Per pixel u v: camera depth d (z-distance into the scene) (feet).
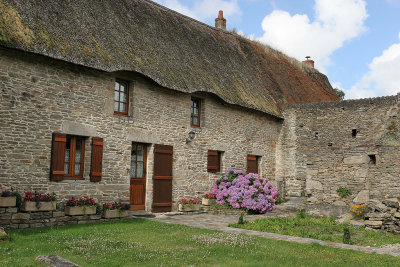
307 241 23.58
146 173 37.78
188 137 41.68
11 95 27.55
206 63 46.73
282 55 71.41
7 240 21.04
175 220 33.37
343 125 49.96
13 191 27.27
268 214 39.65
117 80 35.53
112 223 30.07
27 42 26.91
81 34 32.04
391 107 45.42
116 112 35.01
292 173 53.88
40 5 30.81
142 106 36.86
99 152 32.60
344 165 41.47
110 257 18.38
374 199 37.99
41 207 27.68
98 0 38.52
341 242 24.61
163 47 41.55
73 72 31.42
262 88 55.67
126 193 34.99
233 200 40.52
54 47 28.55
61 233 24.45
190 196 41.50
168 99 39.68
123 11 41.09
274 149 55.26
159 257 18.58
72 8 33.86
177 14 53.16
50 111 29.71
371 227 30.07
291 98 60.34
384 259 19.03
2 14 26.91
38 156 28.84
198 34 51.96
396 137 38.88
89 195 31.99
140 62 35.58
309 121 53.16
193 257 18.69
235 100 45.50
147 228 27.53
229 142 47.14
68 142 31.48
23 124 28.09
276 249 20.94
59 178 29.60
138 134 36.32
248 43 64.54
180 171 40.57
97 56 31.40
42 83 29.35
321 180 42.80
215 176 44.96
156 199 37.70
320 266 17.72
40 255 17.37
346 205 40.83
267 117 53.83
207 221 33.04
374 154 39.50
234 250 20.57
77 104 31.50
